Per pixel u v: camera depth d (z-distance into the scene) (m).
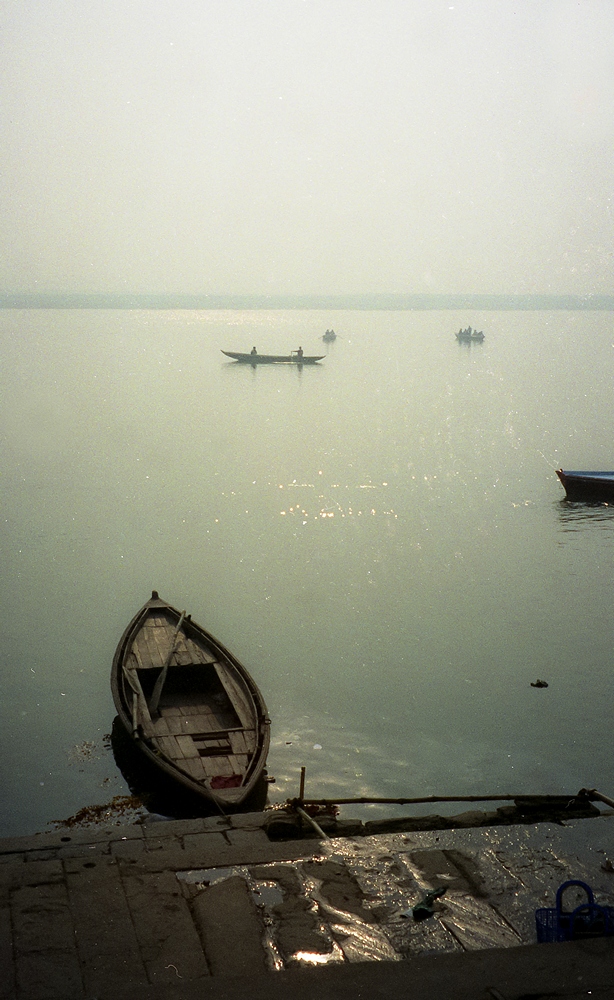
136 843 7.02
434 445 38.03
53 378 57.50
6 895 5.90
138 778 12.64
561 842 7.01
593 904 5.59
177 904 5.90
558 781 12.80
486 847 6.89
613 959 4.46
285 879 6.30
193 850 6.68
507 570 22.03
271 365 70.25
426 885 6.32
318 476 31.61
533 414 46.91
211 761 12.30
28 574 21.00
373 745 13.64
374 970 4.42
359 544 23.94
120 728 14.14
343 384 58.47
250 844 6.83
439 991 4.21
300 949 5.48
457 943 5.65
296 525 25.58
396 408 48.34
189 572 21.34
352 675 16.05
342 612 19.00
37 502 27.41
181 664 14.77
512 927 5.85
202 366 68.06
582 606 19.66
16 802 12.05
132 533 24.39
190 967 5.22
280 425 42.41
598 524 26.45
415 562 22.50
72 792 12.30
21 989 4.94
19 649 16.98
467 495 29.62
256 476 31.42
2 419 42.56
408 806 12.07
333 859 6.62
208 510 26.91
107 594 19.84
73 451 35.41
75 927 5.56
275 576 21.19
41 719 14.44
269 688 15.48
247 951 5.41
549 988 4.21
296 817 7.50
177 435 39.34
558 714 14.77
